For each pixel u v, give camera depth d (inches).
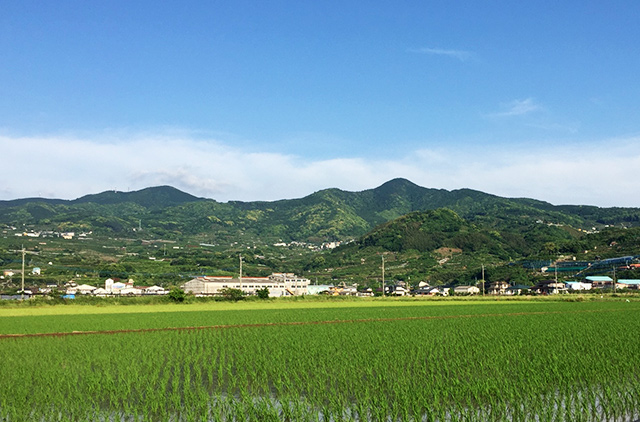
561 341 1594.5
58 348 1535.4
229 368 1192.2
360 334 1839.3
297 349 1467.8
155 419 847.7
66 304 3759.8
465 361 1258.6
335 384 1057.5
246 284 7445.9
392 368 1195.3
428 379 1065.5
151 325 2244.1
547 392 979.9
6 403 924.0
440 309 3302.2
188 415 847.7
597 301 4451.3
